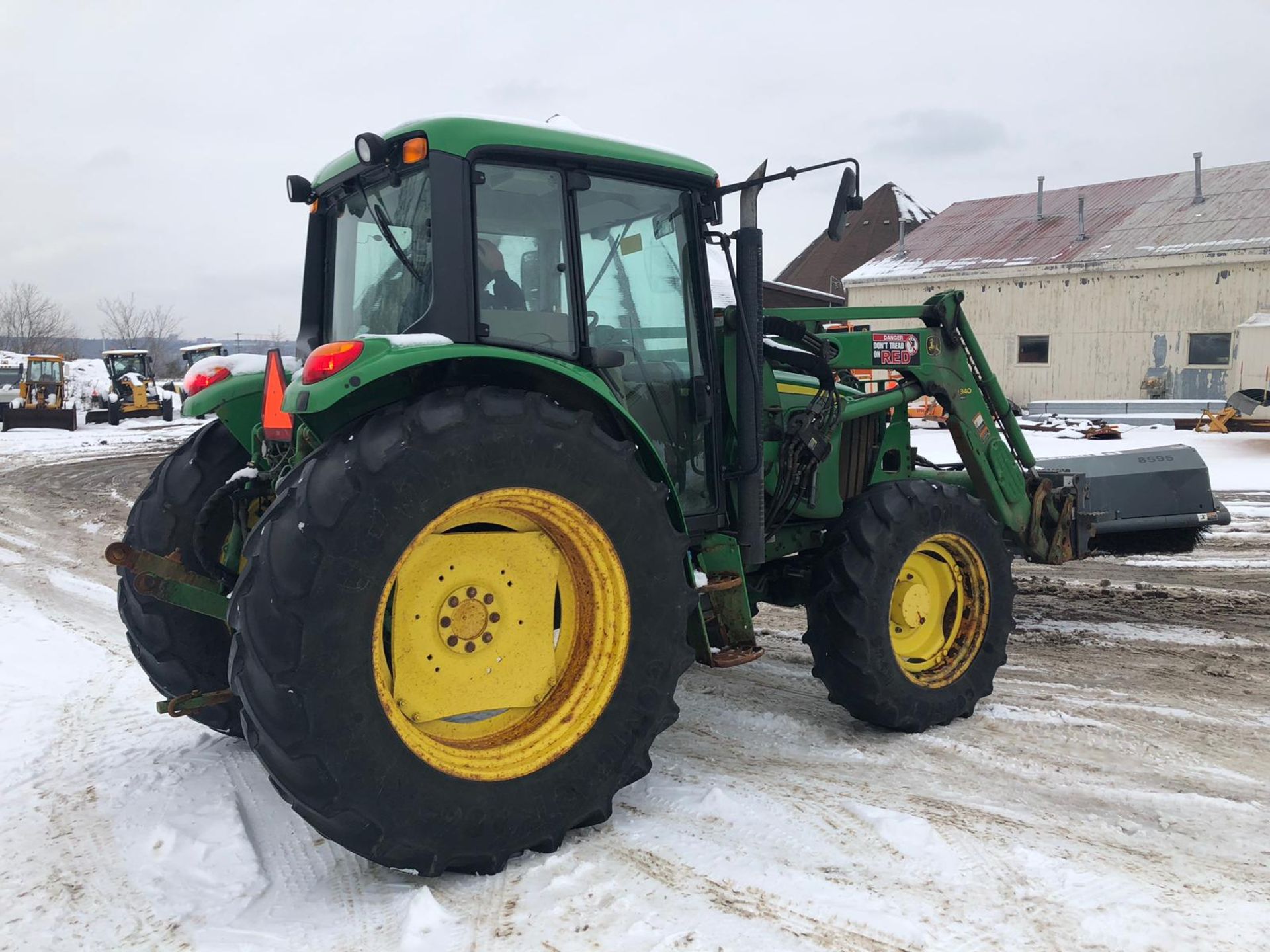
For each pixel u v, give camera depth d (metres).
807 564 4.02
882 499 3.70
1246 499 10.05
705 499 3.53
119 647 5.02
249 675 2.34
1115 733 3.72
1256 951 2.20
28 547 8.54
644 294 3.34
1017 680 4.44
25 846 2.79
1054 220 24.47
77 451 19.42
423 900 2.42
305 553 2.34
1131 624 5.50
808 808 3.02
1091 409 19.22
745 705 4.13
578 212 3.11
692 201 3.44
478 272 2.86
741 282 3.41
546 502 2.69
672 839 2.81
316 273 3.70
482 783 2.58
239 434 3.46
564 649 2.94
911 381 4.37
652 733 2.90
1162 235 21.50
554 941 2.26
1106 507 5.32
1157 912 2.37
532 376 2.88
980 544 3.91
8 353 40.34
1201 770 3.34
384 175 3.13
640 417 3.33
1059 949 2.21
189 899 2.50
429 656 2.68
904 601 3.82
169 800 3.11
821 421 3.89
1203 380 20.36
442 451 2.49
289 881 2.61
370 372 2.44
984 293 23.16
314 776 2.34
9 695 4.16
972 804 3.05
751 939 2.26
